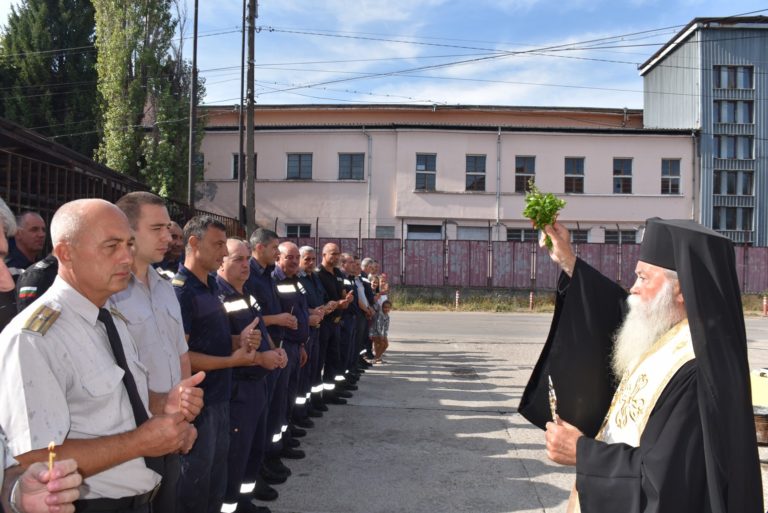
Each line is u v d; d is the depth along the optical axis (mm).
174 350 3133
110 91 24828
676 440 2072
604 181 29234
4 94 30031
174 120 24828
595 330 2758
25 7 30906
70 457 1912
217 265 3777
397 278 27203
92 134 29812
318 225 29156
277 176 29453
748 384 2053
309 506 4562
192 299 3648
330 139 29375
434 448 5992
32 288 3371
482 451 5914
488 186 29188
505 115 32844
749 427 2023
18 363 1893
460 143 29219
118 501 2229
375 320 10773
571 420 2752
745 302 25875
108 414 2127
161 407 2670
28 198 6668
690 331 2119
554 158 29234
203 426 3537
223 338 3770
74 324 2104
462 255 27234
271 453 5141
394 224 29234
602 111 33531
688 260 2176
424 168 29312
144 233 3012
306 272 7102
